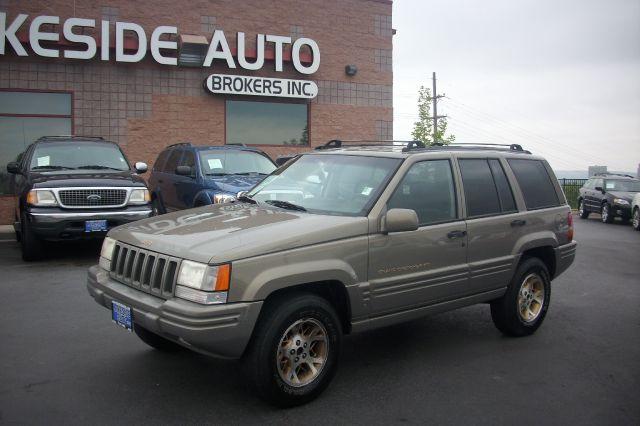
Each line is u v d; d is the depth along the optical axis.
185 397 4.39
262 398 4.16
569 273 9.87
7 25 14.08
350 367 5.12
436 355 5.48
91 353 5.27
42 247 9.29
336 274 4.38
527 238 5.96
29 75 14.41
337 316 4.45
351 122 17.92
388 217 4.60
